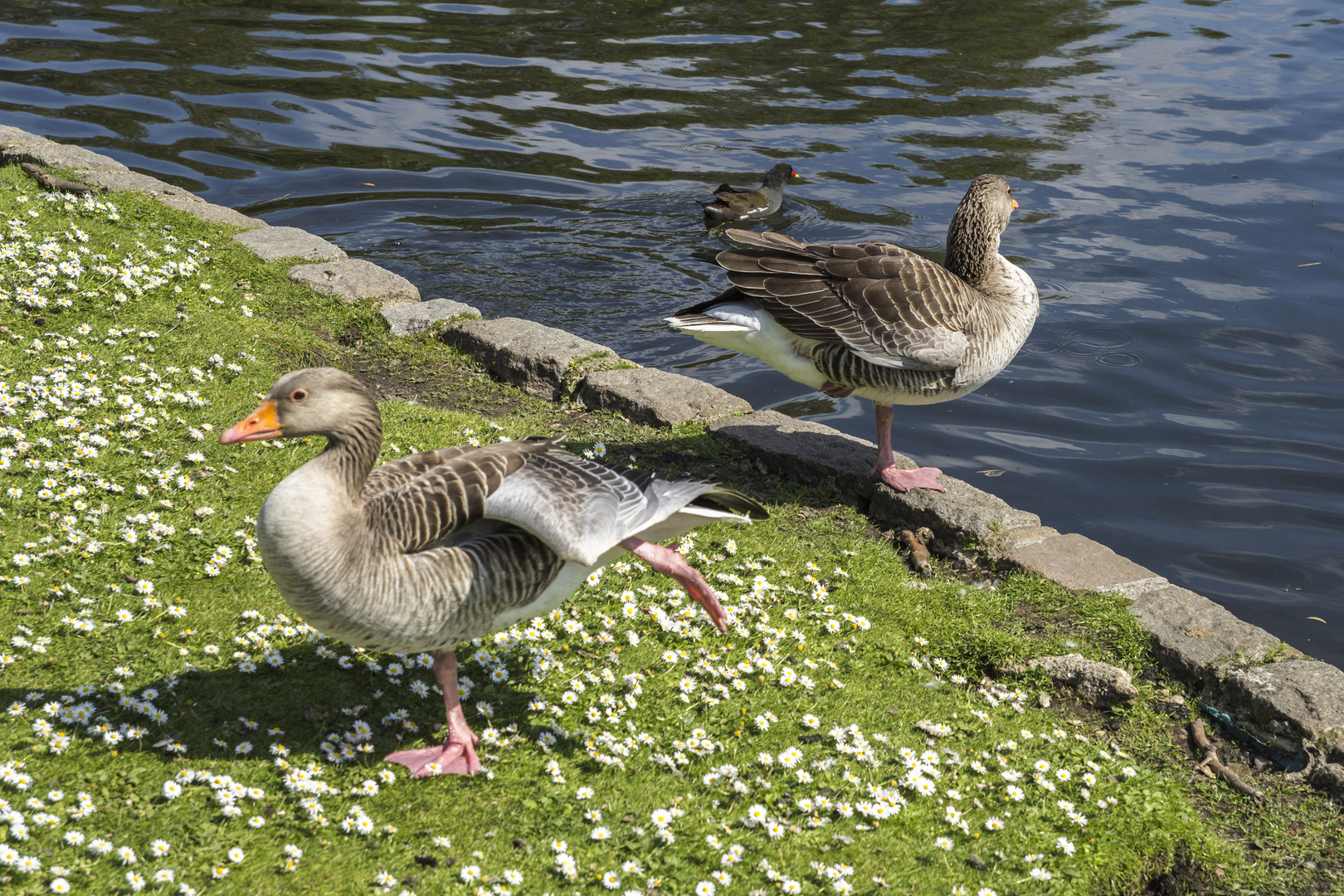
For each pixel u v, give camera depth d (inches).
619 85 701.3
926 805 190.1
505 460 181.9
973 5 904.3
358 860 166.1
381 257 484.1
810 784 191.2
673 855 173.5
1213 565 305.9
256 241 411.2
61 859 157.5
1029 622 245.1
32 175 444.5
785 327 274.7
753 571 255.6
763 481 301.6
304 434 170.6
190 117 614.2
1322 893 183.5
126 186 439.2
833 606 244.7
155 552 235.5
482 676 212.8
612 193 559.5
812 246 285.4
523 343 354.3
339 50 739.4
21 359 297.6
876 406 289.6
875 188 565.3
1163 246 509.0
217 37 750.5
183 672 199.5
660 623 228.2
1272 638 235.3
